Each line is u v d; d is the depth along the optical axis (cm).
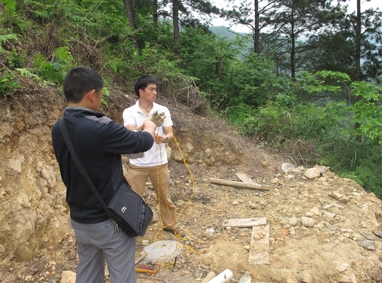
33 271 315
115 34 700
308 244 382
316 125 784
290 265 347
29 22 559
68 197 210
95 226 204
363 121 690
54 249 349
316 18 1841
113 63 617
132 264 224
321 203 486
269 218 452
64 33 593
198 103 717
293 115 793
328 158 714
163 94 715
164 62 733
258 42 1816
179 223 443
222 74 1036
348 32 1728
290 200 502
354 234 402
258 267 348
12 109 377
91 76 200
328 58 1739
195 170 611
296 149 725
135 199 214
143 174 365
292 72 2041
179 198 516
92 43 637
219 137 636
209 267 352
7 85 374
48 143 421
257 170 618
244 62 1095
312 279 330
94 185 199
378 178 686
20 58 462
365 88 719
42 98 430
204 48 1033
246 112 910
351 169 721
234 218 456
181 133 621
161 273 338
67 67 512
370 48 1684
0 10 536
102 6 788
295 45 2097
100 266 235
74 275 309
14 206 330
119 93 598
